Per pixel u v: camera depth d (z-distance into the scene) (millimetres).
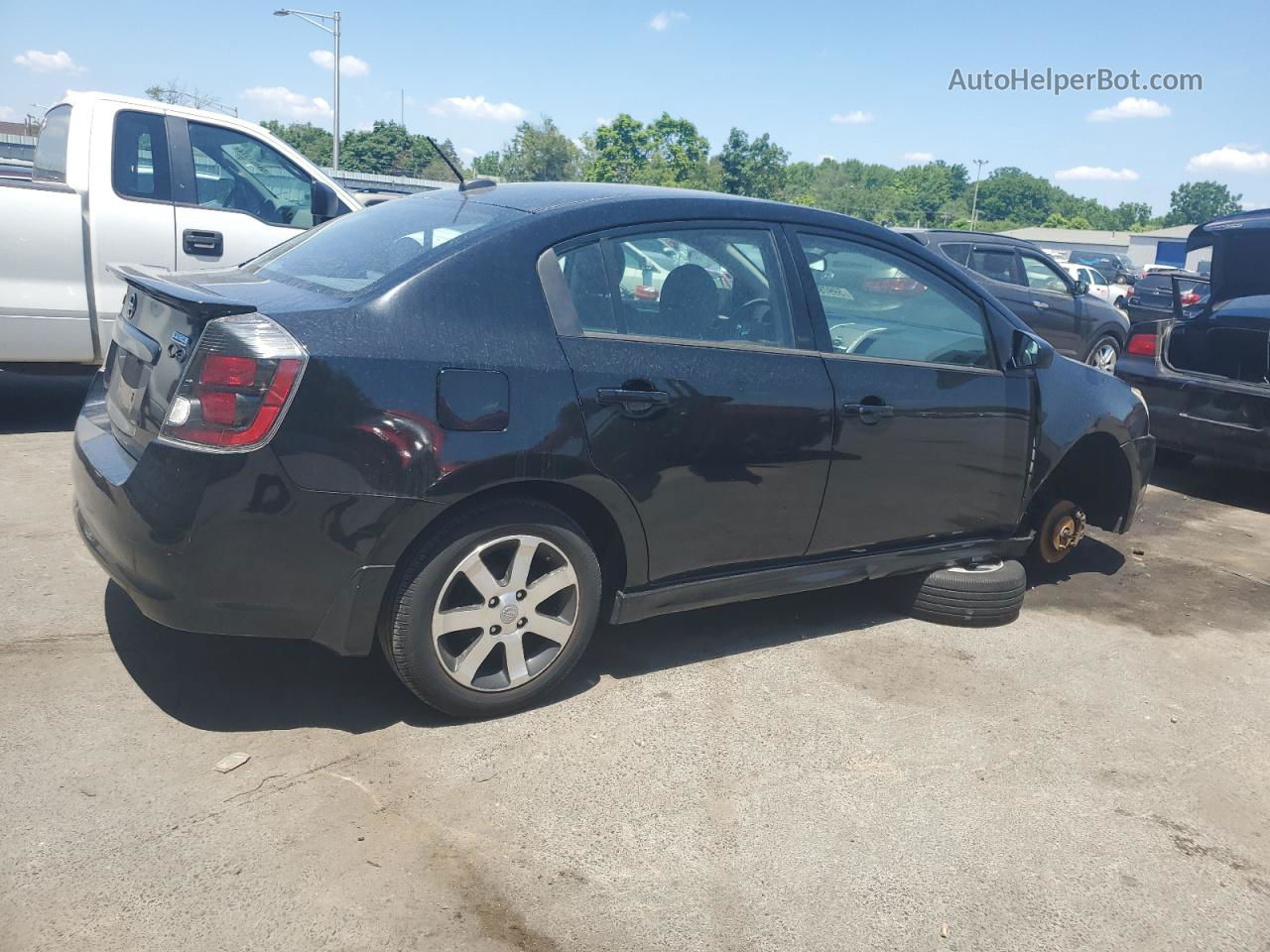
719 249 3656
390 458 2900
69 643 3629
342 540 2900
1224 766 3498
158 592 2887
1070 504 5203
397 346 2953
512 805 2906
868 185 165875
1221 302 7480
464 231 3322
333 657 3680
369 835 2711
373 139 85688
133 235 6422
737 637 4211
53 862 2502
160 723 3164
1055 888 2770
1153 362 7254
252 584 2877
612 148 103062
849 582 4074
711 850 2795
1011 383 4391
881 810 3057
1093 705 3869
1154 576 5457
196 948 2273
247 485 2793
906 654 4172
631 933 2455
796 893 2650
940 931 2561
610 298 3373
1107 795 3248
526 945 2387
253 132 6949
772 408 3611
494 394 3057
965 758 3398
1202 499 7266
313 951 2301
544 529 3223
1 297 6070
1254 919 2711
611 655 3938
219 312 2861
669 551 3527
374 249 3445
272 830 2693
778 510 3734
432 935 2385
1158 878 2850
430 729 3256
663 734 3371
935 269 4254
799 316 3793
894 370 3990
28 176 9102
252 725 3195
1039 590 5113
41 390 7914
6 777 2820
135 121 6504
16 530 4695
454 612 3135
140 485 2869
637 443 3314
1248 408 6664
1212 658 4410
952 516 4305
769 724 3506
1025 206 166000
